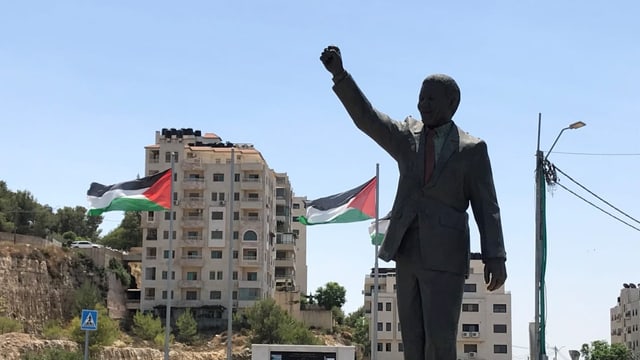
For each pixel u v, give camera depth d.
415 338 11.06
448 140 11.07
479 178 11.03
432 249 10.84
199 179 107.81
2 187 127.31
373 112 11.11
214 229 107.12
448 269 10.83
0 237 104.25
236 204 107.38
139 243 138.38
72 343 79.12
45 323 97.25
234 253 106.62
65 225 145.12
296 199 144.62
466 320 99.19
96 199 41.38
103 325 81.81
